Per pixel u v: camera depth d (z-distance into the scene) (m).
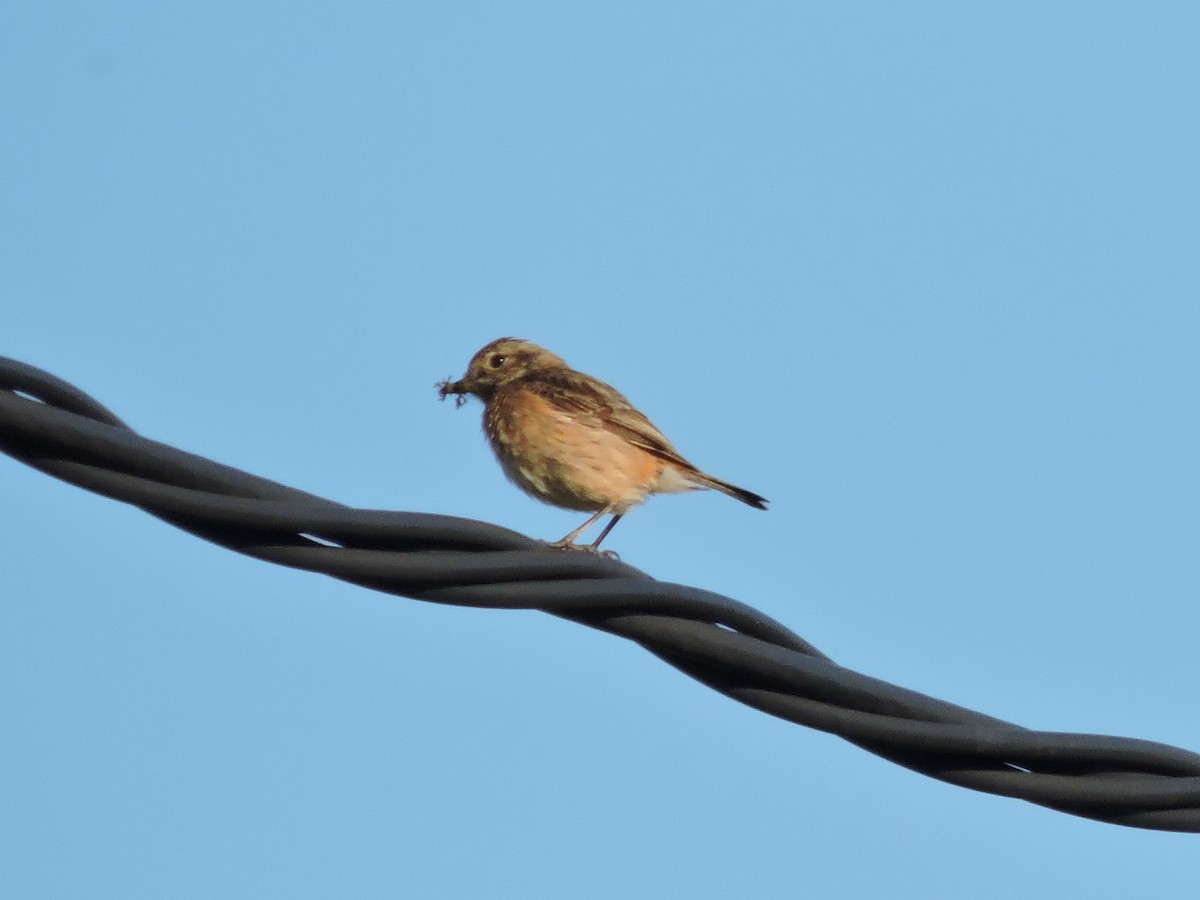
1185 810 10.88
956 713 10.79
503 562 10.48
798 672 10.68
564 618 10.88
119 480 10.09
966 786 10.85
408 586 10.44
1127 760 10.79
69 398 10.10
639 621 10.73
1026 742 10.72
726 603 10.80
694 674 10.93
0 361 9.96
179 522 10.27
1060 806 10.91
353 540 10.36
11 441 10.02
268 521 10.17
